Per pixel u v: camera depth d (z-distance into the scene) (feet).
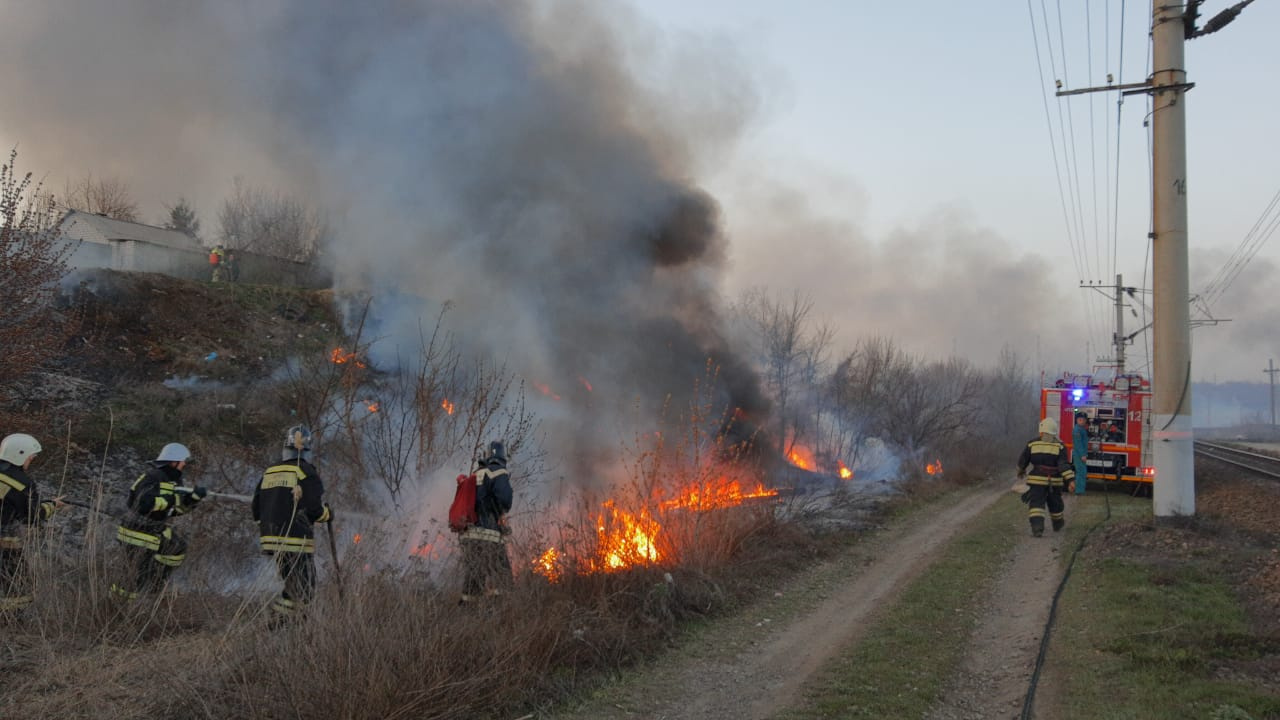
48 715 14.82
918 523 42.06
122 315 45.83
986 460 76.59
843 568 31.58
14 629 18.38
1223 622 20.72
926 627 23.12
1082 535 35.63
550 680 18.56
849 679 18.98
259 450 36.76
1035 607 24.89
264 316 52.16
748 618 24.85
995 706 17.49
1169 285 34.45
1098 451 55.06
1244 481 57.82
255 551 28.35
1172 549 29.81
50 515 20.42
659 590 24.03
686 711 17.69
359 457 28.84
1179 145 34.68
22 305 31.86
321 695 14.88
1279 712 15.15
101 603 19.16
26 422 31.14
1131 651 19.19
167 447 21.42
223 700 15.31
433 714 15.80
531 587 21.59
